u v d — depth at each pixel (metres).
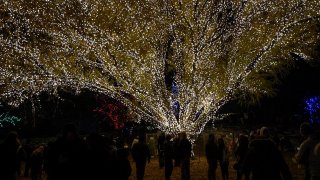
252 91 23.16
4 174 8.13
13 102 21.48
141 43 20.03
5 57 19.48
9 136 8.29
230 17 19.19
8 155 8.14
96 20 19.28
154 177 15.73
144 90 21.48
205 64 20.22
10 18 19.23
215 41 19.59
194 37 18.62
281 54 20.34
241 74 20.50
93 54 20.55
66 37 19.27
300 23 18.91
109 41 19.39
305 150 7.45
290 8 18.80
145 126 35.22
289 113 40.06
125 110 33.56
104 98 34.62
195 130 22.62
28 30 19.25
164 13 18.67
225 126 38.03
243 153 10.51
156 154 23.94
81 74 20.25
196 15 18.58
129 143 28.14
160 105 21.67
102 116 36.59
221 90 21.36
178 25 19.55
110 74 21.11
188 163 11.80
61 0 19.12
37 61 19.52
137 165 11.20
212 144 12.04
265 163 6.27
